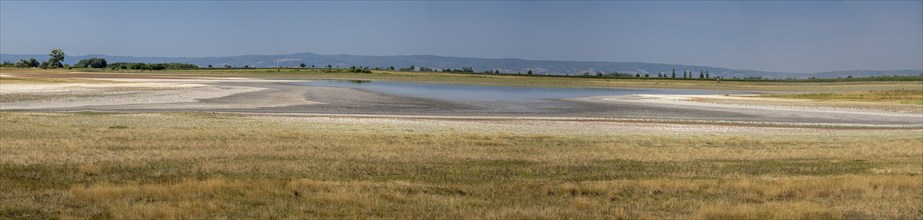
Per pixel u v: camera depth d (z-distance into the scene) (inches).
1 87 2359.7
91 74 4746.6
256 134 940.0
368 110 1788.9
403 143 864.3
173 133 928.9
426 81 5118.1
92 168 568.1
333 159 676.1
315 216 376.5
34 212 371.6
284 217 372.8
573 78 7037.4
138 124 1144.8
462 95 2785.4
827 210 403.9
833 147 913.5
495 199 443.2
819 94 3112.7
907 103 2345.0
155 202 405.1
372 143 852.0
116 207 385.4
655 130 1293.1
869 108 2114.9
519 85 4510.3
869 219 388.8
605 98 2662.4
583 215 392.2
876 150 865.5
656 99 2591.0
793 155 796.0
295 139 882.1
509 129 1227.2
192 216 371.2
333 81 4628.4
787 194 479.5
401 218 375.2
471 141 910.4
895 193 474.6
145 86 2842.0
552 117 1636.3
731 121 1594.5
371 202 414.9
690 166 681.6
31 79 3152.1
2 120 1129.4
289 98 2240.4
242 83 3668.8
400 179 552.7
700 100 2516.0
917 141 1021.8
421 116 1596.9
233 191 448.1
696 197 464.8
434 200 429.4
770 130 1344.7
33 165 581.3
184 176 541.3
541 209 403.5
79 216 365.1
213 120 1284.4
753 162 725.3
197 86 2999.5
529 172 616.7
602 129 1285.7
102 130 965.2
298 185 473.1
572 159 724.0
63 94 2129.7
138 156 665.0
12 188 445.4
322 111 1708.9
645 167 670.5
